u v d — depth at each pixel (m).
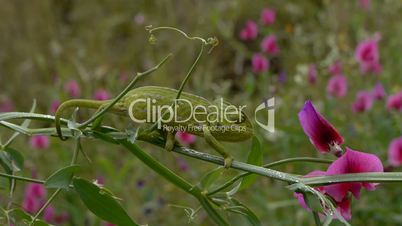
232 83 2.36
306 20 2.44
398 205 1.41
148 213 1.50
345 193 0.64
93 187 0.67
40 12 2.58
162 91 0.66
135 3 2.69
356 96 1.70
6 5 2.55
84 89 2.11
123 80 2.12
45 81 2.37
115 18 2.62
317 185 0.62
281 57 2.27
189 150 0.66
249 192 1.50
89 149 1.69
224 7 2.53
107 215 0.68
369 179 0.61
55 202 1.47
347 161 0.63
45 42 2.53
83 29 2.65
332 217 0.60
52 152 1.71
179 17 2.51
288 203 1.36
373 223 1.39
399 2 2.16
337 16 2.22
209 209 0.70
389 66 1.90
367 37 2.06
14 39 2.51
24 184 1.59
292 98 1.78
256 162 0.70
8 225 0.72
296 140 1.49
